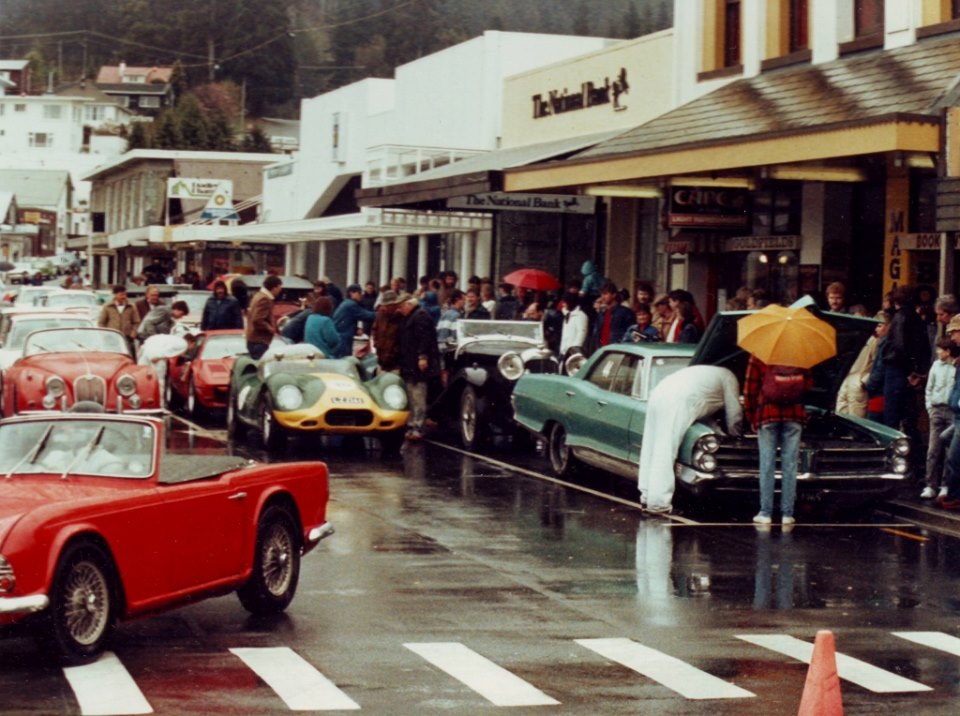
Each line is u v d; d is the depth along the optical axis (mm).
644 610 11945
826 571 13891
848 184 25734
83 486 10320
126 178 95062
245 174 87312
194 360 27812
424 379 23875
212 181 75375
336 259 60625
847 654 10617
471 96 43281
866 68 23719
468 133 43625
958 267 22984
